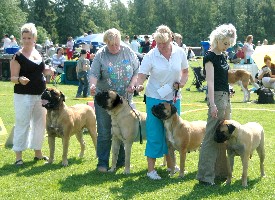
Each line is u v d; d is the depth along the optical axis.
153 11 83.44
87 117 7.18
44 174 6.34
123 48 6.45
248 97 14.81
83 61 15.52
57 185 5.81
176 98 6.12
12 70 6.74
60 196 5.34
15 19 53.72
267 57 15.38
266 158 7.14
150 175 6.11
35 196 5.37
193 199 5.20
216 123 5.57
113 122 6.25
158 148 6.08
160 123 6.07
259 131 5.88
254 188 5.62
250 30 76.12
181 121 5.98
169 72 6.02
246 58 20.97
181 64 6.14
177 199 5.21
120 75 6.40
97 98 6.06
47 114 6.74
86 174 6.36
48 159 7.10
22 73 6.82
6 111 12.44
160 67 6.00
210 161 5.71
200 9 78.19
